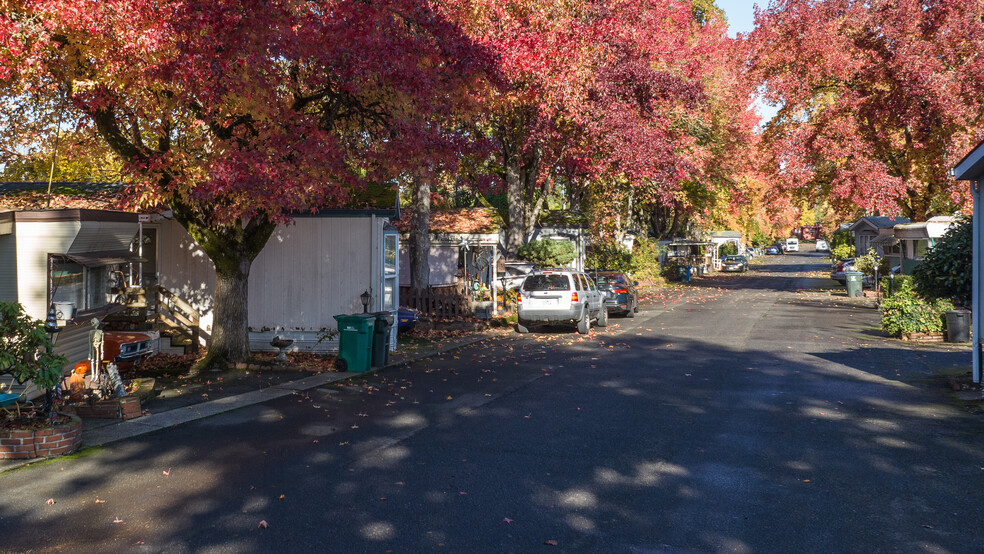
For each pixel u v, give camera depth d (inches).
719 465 311.3
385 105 580.1
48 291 438.6
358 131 620.1
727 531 235.6
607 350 706.8
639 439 356.5
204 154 557.0
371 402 454.0
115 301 641.6
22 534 231.9
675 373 561.3
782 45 1501.0
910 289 796.0
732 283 1996.8
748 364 606.5
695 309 1186.6
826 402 447.5
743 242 3607.3
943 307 756.6
